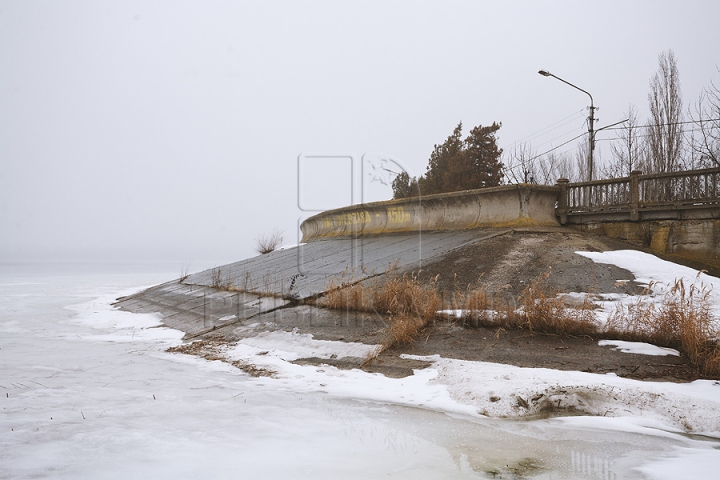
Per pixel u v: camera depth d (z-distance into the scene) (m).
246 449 4.97
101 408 6.43
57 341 12.10
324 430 5.59
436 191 37.88
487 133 35.50
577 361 7.53
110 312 17.70
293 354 9.45
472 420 5.94
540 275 10.71
